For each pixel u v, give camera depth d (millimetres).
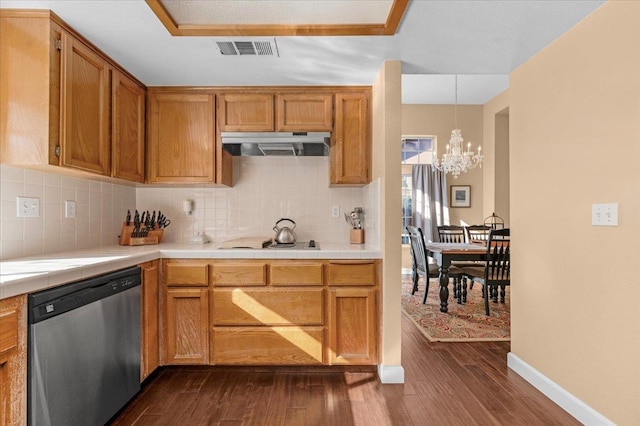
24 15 1768
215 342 2447
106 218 2732
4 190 1870
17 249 1951
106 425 1873
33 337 1372
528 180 2418
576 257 1977
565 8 1799
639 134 1605
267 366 2553
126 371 2004
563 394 2049
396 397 2182
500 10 1807
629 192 1652
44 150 1771
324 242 3111
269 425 1890
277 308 2441
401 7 1744
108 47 2148
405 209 6637
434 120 6508
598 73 1819
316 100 2783
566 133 2053
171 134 2787
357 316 2461
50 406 1441
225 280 2443
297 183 3172
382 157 2418
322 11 1843
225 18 1906
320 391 2256
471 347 3039
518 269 2541
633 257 1631
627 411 1652
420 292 5086
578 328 1958
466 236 6215
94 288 1730
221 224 3152
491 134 6219
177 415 1978
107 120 2266
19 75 1768
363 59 2336
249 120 2781
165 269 2455
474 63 2459
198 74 2553
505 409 2049
